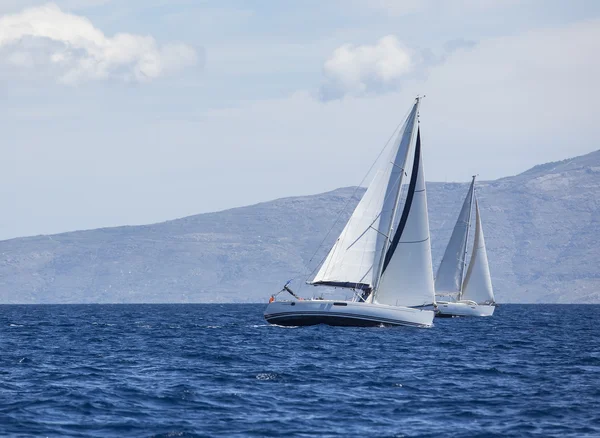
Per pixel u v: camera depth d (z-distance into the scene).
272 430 85.00
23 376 122.06
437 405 99.50
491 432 85.12
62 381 116.62
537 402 101.75
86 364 139.25
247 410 95.06
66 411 93.31
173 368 132.38
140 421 88.94
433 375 125.81
